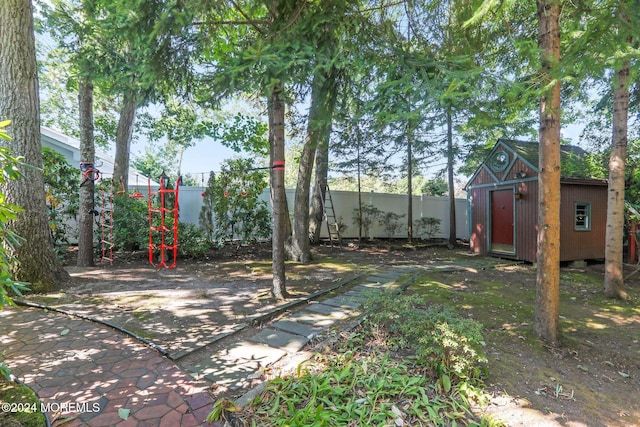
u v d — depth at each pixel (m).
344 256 8.19
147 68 3.91
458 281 5.54
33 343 2.78
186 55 3.98
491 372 2.46
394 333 3.01
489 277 5.96
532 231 7.42
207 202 7.97
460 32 4.06
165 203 7.39
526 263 7.51
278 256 4.23
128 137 8.62
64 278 4.65
